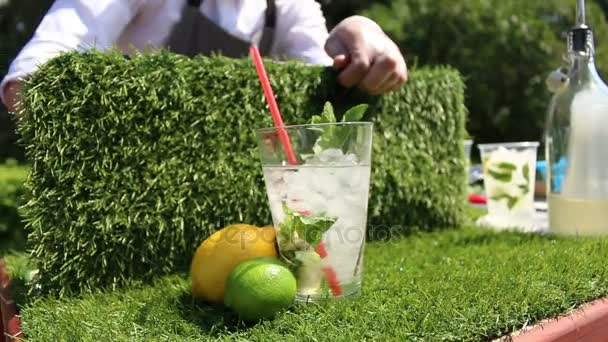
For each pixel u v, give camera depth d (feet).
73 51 3.02
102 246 3.17
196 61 3.40
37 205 3.00
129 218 3.21
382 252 3.94
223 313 2.70
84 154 3.07
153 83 3.23
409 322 2.41
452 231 4.66
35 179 2.98
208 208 3.53
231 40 4.17
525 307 2.52
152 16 4.02
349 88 3.96
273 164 2.74
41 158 2.97
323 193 2.66
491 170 4.79
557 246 3.62
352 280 2.81
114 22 3.70
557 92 4.16
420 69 4.71
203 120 3.44
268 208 3.78
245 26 4.24
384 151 4.30
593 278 2.93
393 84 3.86
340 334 2.32
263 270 2.55
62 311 2.75
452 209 4.84
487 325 2.38
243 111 3.61
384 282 3.08
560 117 4.07
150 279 3.34
